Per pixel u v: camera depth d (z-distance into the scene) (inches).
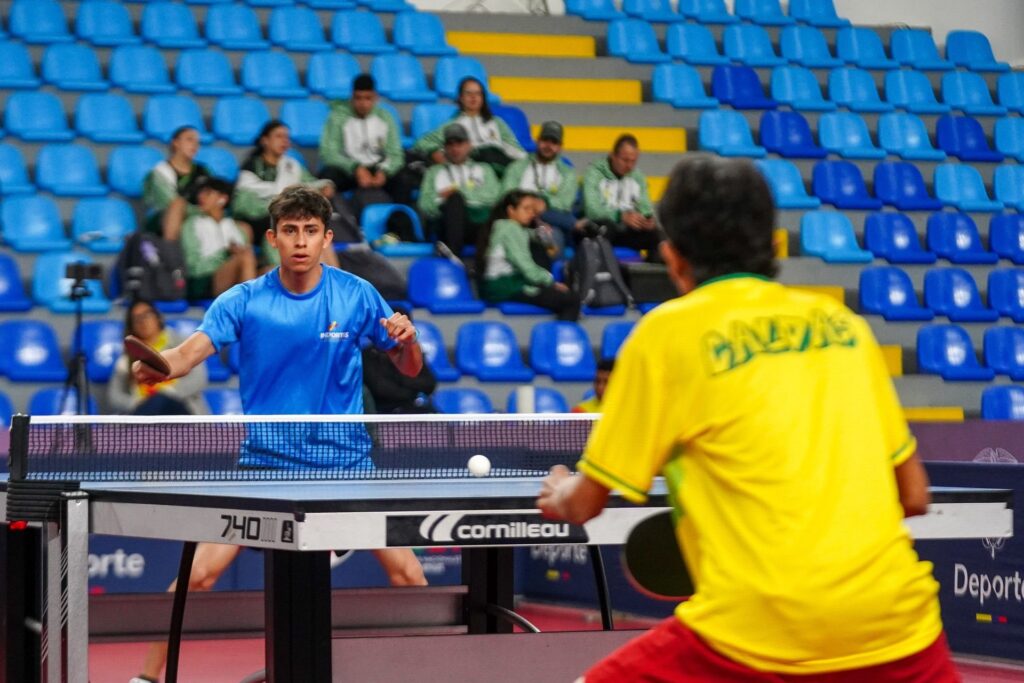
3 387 591.8
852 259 799.7
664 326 156.3
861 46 979.3
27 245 651.5
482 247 681.0
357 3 876.0
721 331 154.9
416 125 782.5
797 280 789.2
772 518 149.1
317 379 308.5
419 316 673.6
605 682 157.1
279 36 830.5
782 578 147.5
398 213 699.4
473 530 197.3
